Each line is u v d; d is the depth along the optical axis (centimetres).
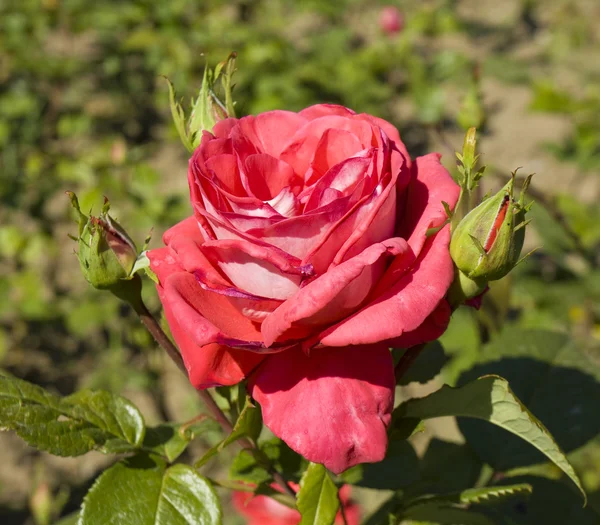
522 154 171
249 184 38
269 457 46
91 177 113
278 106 145
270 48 150
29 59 166
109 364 119
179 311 36
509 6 235
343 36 173
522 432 38
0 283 130
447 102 181
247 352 37
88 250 40
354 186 36
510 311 115
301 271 35
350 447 35
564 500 47
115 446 41
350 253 36
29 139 159
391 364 36
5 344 130
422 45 211
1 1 171
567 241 88
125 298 40
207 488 41
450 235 37
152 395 116
